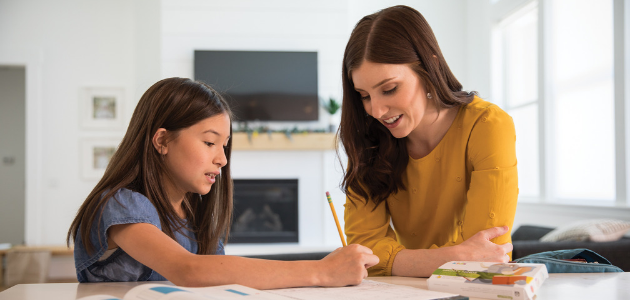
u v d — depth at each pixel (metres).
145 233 0.89
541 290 0.82
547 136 4.52
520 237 3.48
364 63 1.03
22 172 6.63
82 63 5.57
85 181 5.51
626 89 3.48
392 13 1.06
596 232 2.51
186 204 1.18
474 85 5.79
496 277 0.78
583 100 4.15
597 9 3.96
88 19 5.60
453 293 0.81
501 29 5.39
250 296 0.68
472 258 0.98
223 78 5.21
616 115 3.55
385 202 1.30
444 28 5.92
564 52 4.41
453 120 1.18
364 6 5.69
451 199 1.20
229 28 5.26
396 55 1.02
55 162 5.48
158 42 5.47
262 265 0.83
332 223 5.19
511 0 5.00
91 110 5.54
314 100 5.28
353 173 1.21
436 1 5.92
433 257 1.00
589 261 1.14
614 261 2.14
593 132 4.04
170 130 1.03
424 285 0.91
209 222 1.21
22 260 4.70
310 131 5.17
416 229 1.29
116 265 0.98
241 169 5.17
